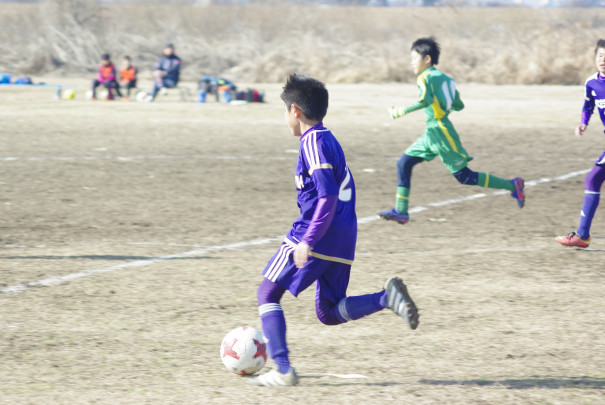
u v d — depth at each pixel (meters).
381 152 53.59
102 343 18.61
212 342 18.81
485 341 18.83
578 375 16.38
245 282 24.03
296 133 15.93
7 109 77.31
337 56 131.38
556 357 17.62
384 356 17.83
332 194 14.76
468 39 134.62
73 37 138.12
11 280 23.88
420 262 26.77
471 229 32.31
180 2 164.12
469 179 31.55
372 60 125.12
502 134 63.12
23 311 20.94
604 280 24.61
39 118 70.00
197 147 54.47
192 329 19.75
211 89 89.50
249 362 15.93
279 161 48.94
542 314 21.03
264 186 40.94
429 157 31.70
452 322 20.39
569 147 56.66
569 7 141.12
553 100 90.94
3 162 46.81
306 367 17.09
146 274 24.78
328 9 167.88
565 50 118.56
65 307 21.36
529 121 71.81
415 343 18.75
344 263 15.82
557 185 42.34
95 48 137.75
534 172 46.19
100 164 46.72
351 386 15.68
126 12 161.25
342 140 59.06
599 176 27.94
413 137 61.44
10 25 148.75
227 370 16.86
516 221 33.94
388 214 32.06
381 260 27.02
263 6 164.75
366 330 19.84
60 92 91.75
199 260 26.61
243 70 127.62
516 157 51.75
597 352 17.95
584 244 28.50
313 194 15.52
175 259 26.70
